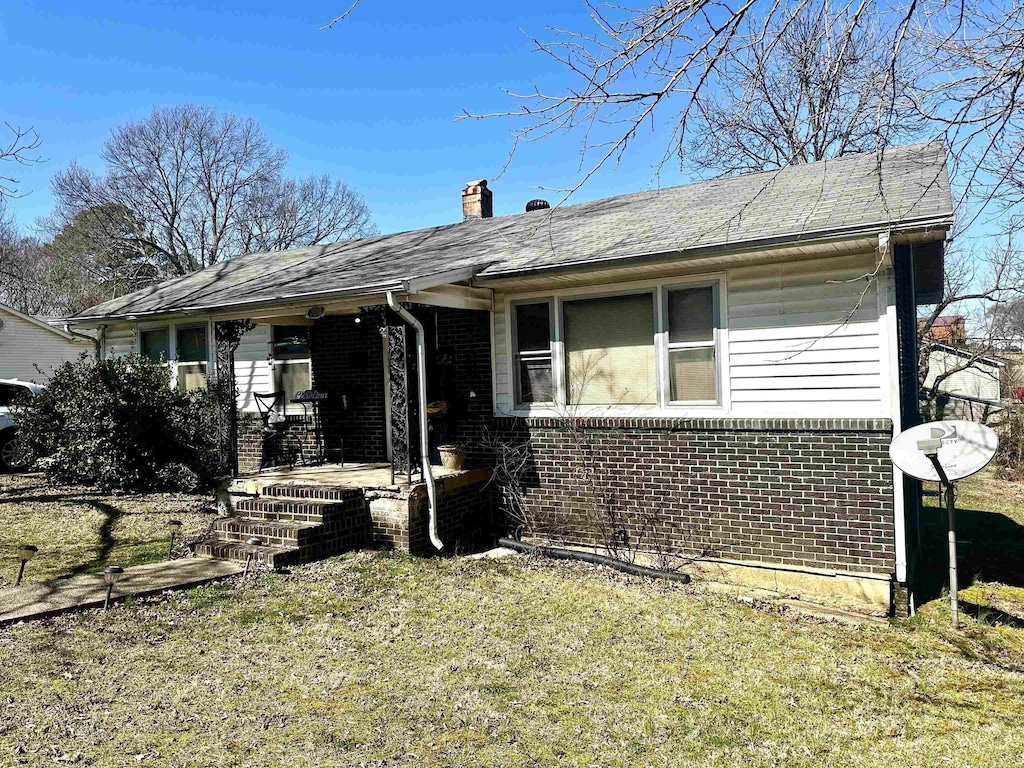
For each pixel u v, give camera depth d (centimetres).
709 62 462
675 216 912
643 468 855
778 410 779
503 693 501
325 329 1158
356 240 1466
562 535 907
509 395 948
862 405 737
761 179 1032
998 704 510
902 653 607
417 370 909
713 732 454
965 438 669
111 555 820
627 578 793
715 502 812
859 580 730
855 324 738
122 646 561
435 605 681
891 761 425
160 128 3906
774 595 752
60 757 398
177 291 1366
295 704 475
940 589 818
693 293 829
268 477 970
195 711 460
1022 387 2134
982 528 1166
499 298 950
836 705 499
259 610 654
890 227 621
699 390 830
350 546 861
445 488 888
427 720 458
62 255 3847
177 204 4034
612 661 562
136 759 399
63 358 2491
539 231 1030
